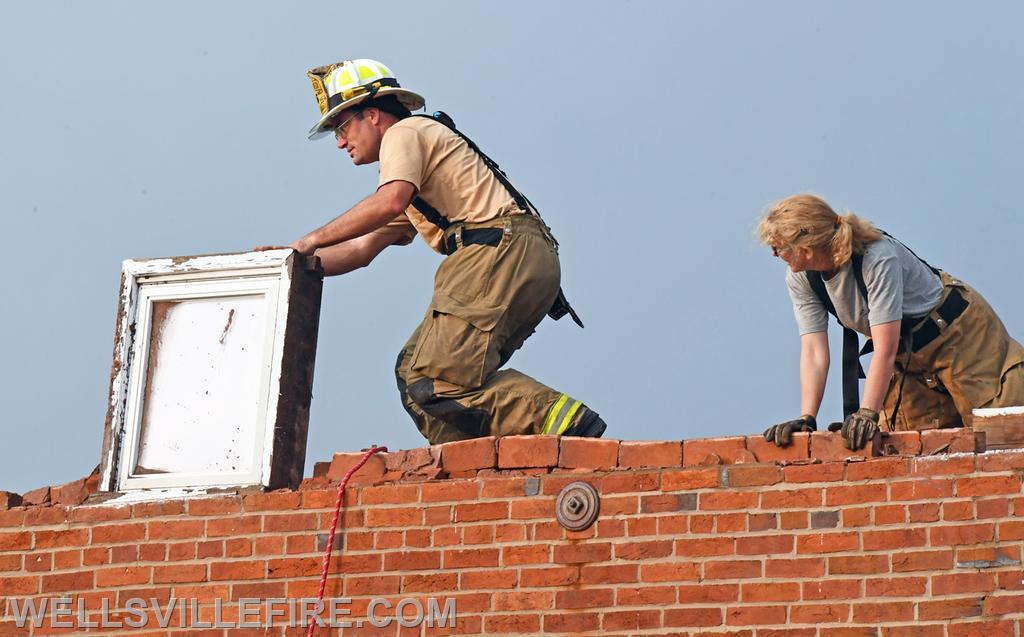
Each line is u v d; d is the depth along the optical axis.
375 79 32.44
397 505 28.72
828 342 29.88
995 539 26.03
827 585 26.44
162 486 29.98
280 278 30.48
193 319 30.75
